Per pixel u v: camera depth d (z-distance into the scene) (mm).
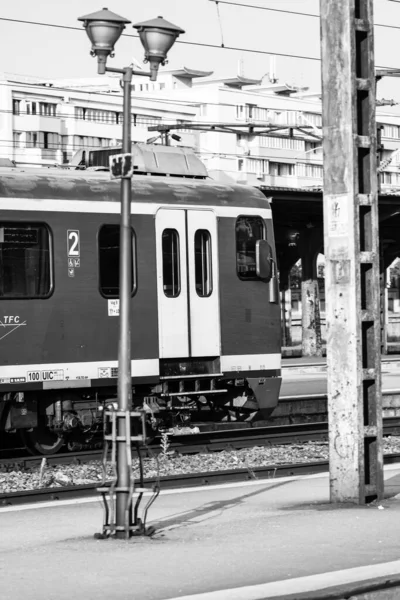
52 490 18500
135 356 24156
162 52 15133
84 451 24484
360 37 16797
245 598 10438
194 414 27672
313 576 11359
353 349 16453
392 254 71750
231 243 25797
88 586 11055
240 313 25906
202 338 25234
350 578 11250
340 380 16594
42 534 14852
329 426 16781
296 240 68625
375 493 16875
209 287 25406
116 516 14000
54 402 23859
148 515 16266
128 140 14578
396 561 12109
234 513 16344
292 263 69375
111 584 11133
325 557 12367
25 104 117875
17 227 22609
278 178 143375
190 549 12977
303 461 23656
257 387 26234
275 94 147500
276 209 57406
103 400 24469
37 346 22828
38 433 24328
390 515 15453
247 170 139625
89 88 143000
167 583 11148
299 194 53500
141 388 25125
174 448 24391
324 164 16594
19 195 22625
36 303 22797
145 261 24328
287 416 31906
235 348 25844
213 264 25453
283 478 20703
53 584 11148
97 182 23750
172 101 129625
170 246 24781
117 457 14039
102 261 23641
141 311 24266
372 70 16734
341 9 16344
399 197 56688
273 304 26531
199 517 16000
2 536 14766
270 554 12578
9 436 26000
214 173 135750
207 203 25453
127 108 14617
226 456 24031
